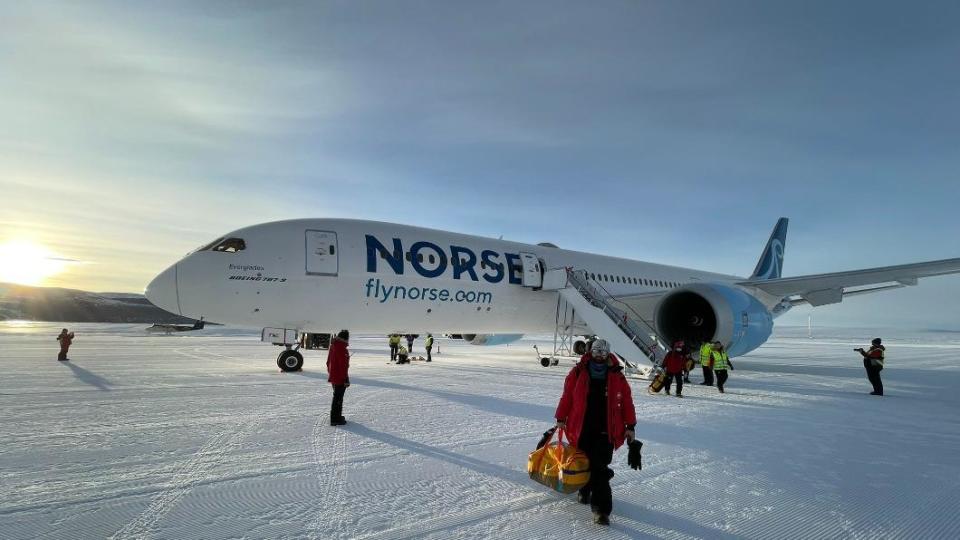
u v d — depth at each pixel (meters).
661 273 20.70
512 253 15.80
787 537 3.68
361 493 4.33
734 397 10.73
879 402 10.38
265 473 4.81
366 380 12.17
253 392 9.73
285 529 3.55
